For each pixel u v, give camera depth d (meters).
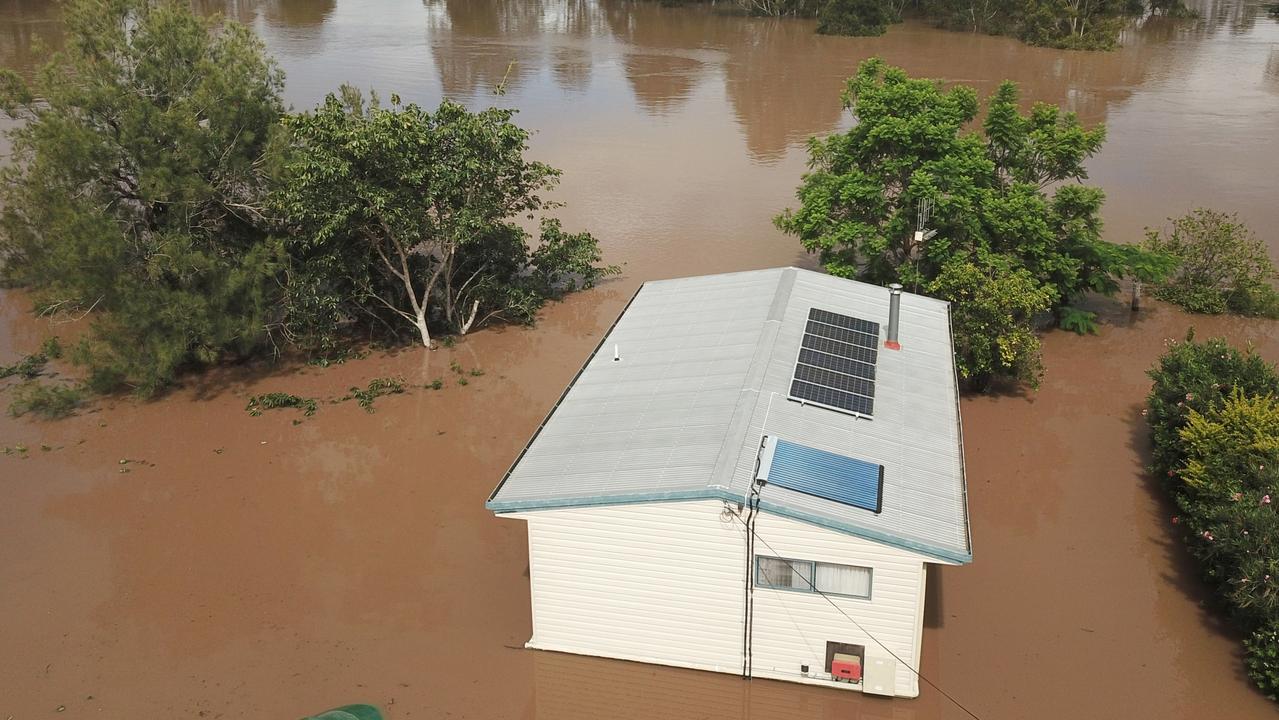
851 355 17.44
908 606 13.41
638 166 42.62
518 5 95.12
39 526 18.58
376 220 24.34
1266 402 17.05
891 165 25.23
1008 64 65.50
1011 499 19.06
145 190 22.50
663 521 13.70
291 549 17.86
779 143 46.50
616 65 65.25
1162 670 14.68
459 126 24.06
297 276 24.08
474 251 27.12
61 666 14.97
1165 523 18.28
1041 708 13.98
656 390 16.62
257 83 25.17
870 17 77.00
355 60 65.31
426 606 16.30
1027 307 22.27
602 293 29.75
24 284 30.28
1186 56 69.75
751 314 18.92
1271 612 14.18
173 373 24.23
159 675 14.78
